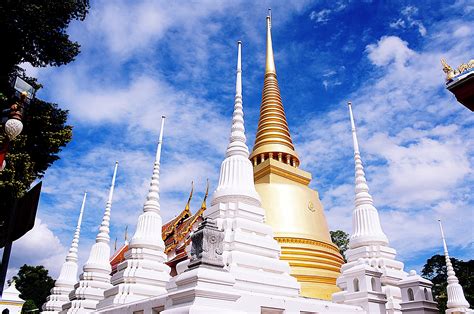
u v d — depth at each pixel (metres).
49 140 18.88
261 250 17.89
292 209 29.23
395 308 20.11
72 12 18.80
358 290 19.47
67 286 33.62
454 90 10.73
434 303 19.02
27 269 75.94
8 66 18.09
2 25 17.05
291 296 17.17
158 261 23.55
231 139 21.55
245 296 14.52
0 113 14.81
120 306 18.95
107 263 28.14
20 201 13.95
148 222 24.45
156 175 26.83
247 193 19.38
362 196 24.50
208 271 12.32
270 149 32.94
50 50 19.17
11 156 16.44
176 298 12.57
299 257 26.36
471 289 48.12
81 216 37.50
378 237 22.73
